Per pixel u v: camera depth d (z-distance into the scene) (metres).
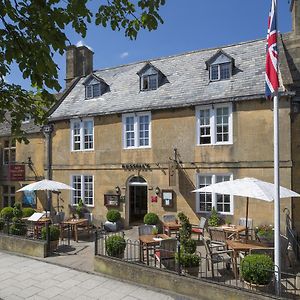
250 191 9.80
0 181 22.53
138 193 19.09
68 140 19.47
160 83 17.91
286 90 13.49
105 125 18.25
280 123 13.65
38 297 8.50
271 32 8.34
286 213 13.34
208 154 15.27
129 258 10.96
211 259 9.29
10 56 3.76
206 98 15.38
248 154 14.36
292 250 11.43
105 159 18.12
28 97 5.39
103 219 18.02
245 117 14.51
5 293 8.78
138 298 8.35
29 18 3.82
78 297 8.47
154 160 16.62
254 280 7.82
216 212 14.64
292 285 8.43
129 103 17.78
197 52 18.81
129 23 5.08
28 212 18.39
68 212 19.17
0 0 3.62
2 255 12.46
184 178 15.79
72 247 13.28
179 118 16.09
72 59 23.12
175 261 9.11
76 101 20.44
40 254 11.91
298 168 13.58
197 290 8.16
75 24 4.36
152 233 11.71
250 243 10.01
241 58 16.53
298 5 15.97
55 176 19.81
